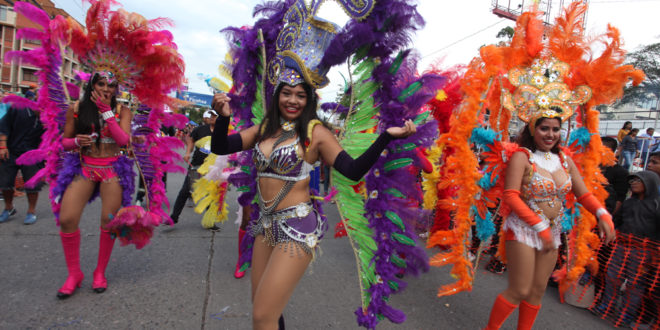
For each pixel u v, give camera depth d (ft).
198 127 17.71
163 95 10.79
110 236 9.80
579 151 9.56
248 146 6.85
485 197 8.33
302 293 10.52
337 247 15.07
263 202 6.26
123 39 9.62
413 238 6.89
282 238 5.97
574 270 8.87
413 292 11.27
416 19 6.25
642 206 10.57
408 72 6.73
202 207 12.86
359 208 7.20
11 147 15.55
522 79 8.27
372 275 7.03
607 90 8.64
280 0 7.55
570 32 8.52
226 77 11.51
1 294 9.05
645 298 9.94
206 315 8.79
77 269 9.45
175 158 11.19
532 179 7.71
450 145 8.36
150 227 10.69
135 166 10.50
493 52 8.09
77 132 9.41
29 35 9.24
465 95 8.52
